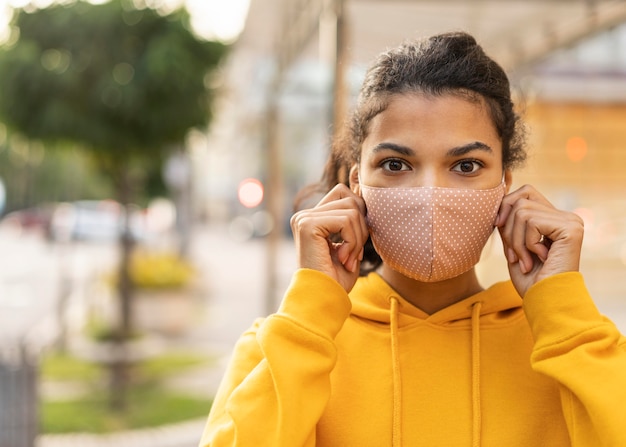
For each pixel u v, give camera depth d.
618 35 4.47
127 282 7.60
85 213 25.52
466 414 1.38
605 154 6.64
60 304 11.38
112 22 5.98
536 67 5.42
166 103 6.08
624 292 7.04
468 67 1.35
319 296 1.39
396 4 3.92
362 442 1.38
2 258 21.80
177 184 13.71
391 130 1.35
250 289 14.27
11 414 3.88
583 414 1.29
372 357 1.45
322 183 1.83
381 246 1.42
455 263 1.38
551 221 1.38
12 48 5.95
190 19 6.23
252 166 23.17
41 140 6.18
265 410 1.35
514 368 1.41
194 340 8.79
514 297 1.47
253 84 8.78
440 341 1.45
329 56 3.66
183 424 5.36
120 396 5.96
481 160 1.36
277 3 5.06
